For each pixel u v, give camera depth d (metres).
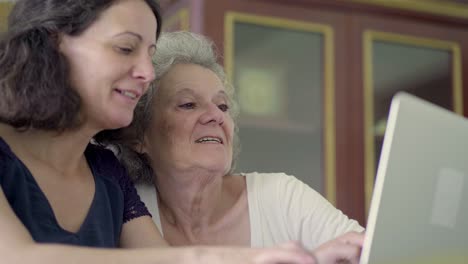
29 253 0.94
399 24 2.82
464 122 1.04
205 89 1.60
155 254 0.93
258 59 2.59
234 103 1.77
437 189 1.01
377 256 0.98
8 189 1.14
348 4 2.73
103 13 1.18
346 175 2.68
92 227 1.25
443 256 1.05
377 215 0.96
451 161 1.02
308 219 1.64
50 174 1.23
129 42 1.20
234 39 2.54
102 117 1.22
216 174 1.58
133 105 1.24
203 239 1.63
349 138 2.70
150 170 1.64
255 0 2.58
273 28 2.62
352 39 2.73
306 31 2.67
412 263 1.02
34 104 1.15
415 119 0.96
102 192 1.34
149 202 1.63
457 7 2.88
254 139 2.58
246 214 1.67
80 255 0.93
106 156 1.44
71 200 1.25
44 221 1.16
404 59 2.84
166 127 1.57
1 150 1.16
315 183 2.66
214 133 1.58
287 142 2.64
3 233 0.98
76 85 1.19
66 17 1.17
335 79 2.69
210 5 2.50
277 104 2.63
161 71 1.61
